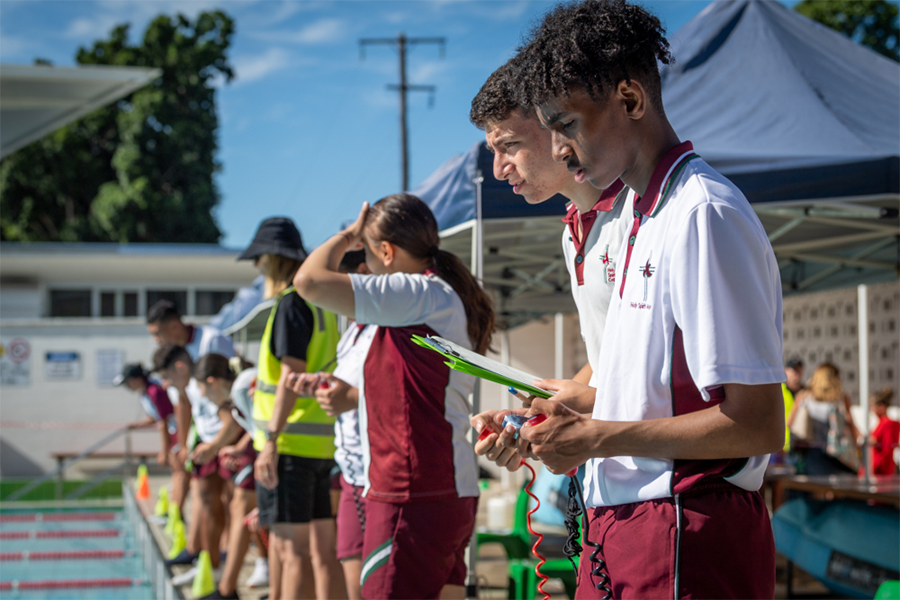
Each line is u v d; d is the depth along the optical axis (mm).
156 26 30250
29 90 7141
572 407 1737
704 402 1379
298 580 3508
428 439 2506
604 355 1521
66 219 29875
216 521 5883
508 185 3713
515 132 1825
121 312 19719
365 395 2588
